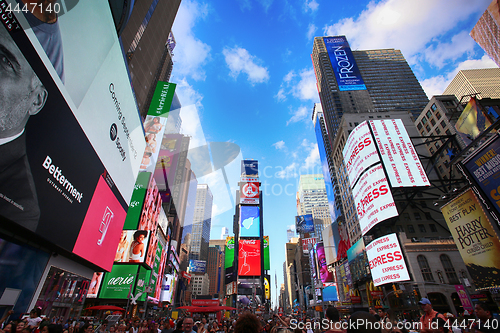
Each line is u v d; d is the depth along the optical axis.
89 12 9.59
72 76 9.39
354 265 52.59
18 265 10.03
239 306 78.06
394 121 45.41
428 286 34.16
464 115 28.52
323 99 130.88
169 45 100.12
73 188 10.89
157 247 53.38
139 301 39.25
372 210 42.03
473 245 15.71
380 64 136.75
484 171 13.71
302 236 132.75
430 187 39.56
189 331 5.78
